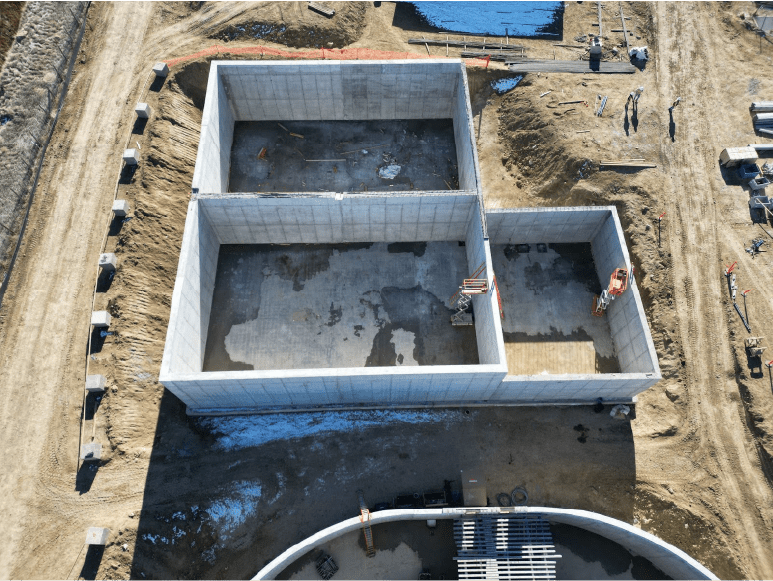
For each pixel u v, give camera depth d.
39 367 15.07
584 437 15.86
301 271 18.73
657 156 19.39
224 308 17.94
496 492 15.16
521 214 17.09
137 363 15.48
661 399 16.22
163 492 14.32
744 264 17.53
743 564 14.17
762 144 19.47
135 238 16.72
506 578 13.47
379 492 15.10
